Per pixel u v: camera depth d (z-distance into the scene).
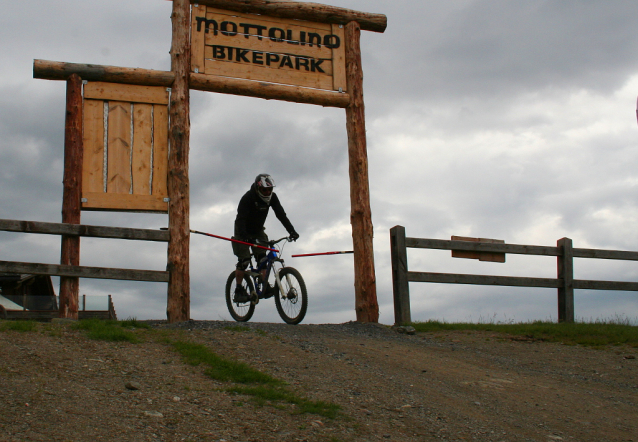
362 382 5.87
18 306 12.65
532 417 5.35
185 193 8.88
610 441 4.92
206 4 9.62
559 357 7.82
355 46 10.25
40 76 8.80
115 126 8.96
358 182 9.78
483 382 6.33
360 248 9.57
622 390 6.50
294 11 9.97
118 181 8.84
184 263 8.66
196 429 4.32
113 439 3.96
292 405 5.03
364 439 4.45
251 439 4.25
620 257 11.09
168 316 8.50
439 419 5.04
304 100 9.85
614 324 9.95
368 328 8.95
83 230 8.34
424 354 7.45
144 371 5.56
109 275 8.34
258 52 9.80
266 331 7.68
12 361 5.34
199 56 9.46
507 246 10.40
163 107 9.23
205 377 5.60
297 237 8.63
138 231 8.58
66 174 8.59
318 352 6.86
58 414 4.26
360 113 10.05
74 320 7.76
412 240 9.78
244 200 8.55
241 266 8.89
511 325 9.91
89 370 5.39
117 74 8.96
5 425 3.95
